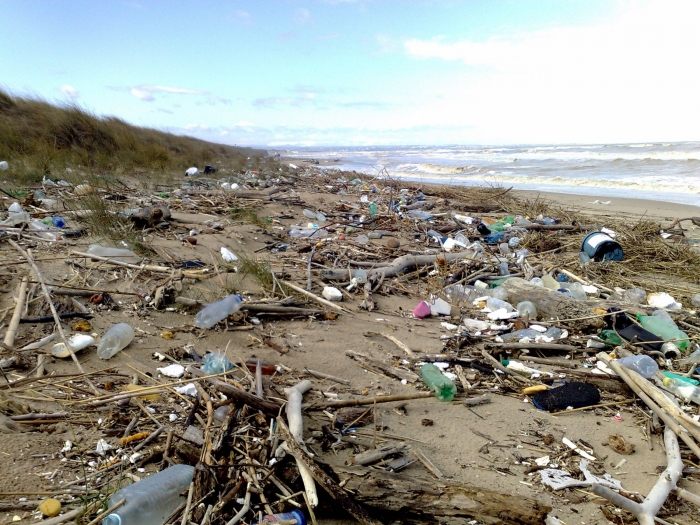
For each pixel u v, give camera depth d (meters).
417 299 5.07
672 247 6.94
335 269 5.43
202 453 2.17
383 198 11.30
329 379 3.24
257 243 6.34
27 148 10.10
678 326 4.43
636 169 20.66
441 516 1.99
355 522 2.03
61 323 3.48
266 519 1.89
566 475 2.43
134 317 3.81
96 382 2.90
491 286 5.52
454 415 2.96
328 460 2.37
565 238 7.98
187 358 3.36
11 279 3.94
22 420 2.42
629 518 2.16
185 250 5.45
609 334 4.12
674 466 2.44
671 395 3.17
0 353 3.02
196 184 10.58
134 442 2.38
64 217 5.92
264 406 2.49
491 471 2.44
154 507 1.91
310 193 11.83
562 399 3.10
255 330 3.90
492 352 3.79
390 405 3.00
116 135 12.66
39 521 1.81
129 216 6.10
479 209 10.87
